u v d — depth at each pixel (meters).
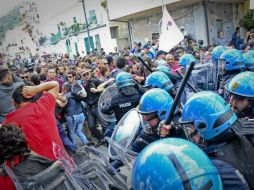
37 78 5.04
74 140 5.30
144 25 19.08
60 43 31.50
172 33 5.96
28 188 1.64
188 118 1.61
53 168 1.67
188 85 3.59
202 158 1.10
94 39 25.86
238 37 10.95
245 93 2.12
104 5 23.69
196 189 1.02
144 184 1.09
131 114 2.49
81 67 7.61
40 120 2.30
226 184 1.26
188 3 15.49
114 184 1.76
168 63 6.02
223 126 1.49
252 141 1.51
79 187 1.68
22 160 1.75
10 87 4.04
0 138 1.73
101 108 4.20
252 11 14.39
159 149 1.13
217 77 3.70
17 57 39.72
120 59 5.80
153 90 2.31
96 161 1.93
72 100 5.22
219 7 15.92
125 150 2.12
